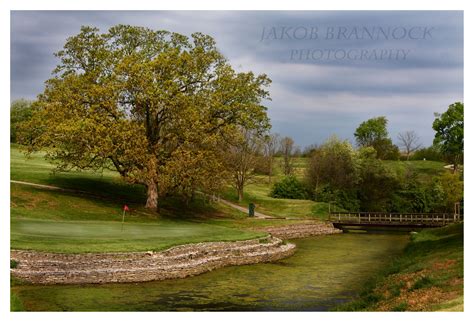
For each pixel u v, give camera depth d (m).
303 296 31.23
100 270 31.88
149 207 62.75
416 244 51.84
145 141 56.28
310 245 57.94
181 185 59.72
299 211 90.00
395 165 119.88
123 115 58.47
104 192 69.38
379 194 104.38
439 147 65.56
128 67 57.16
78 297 28.19
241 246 44.00
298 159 144.88
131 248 35.31
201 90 63.31
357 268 41.78
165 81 57.75
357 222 79.62
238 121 64.44
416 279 28.62
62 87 58.88
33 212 50.75
